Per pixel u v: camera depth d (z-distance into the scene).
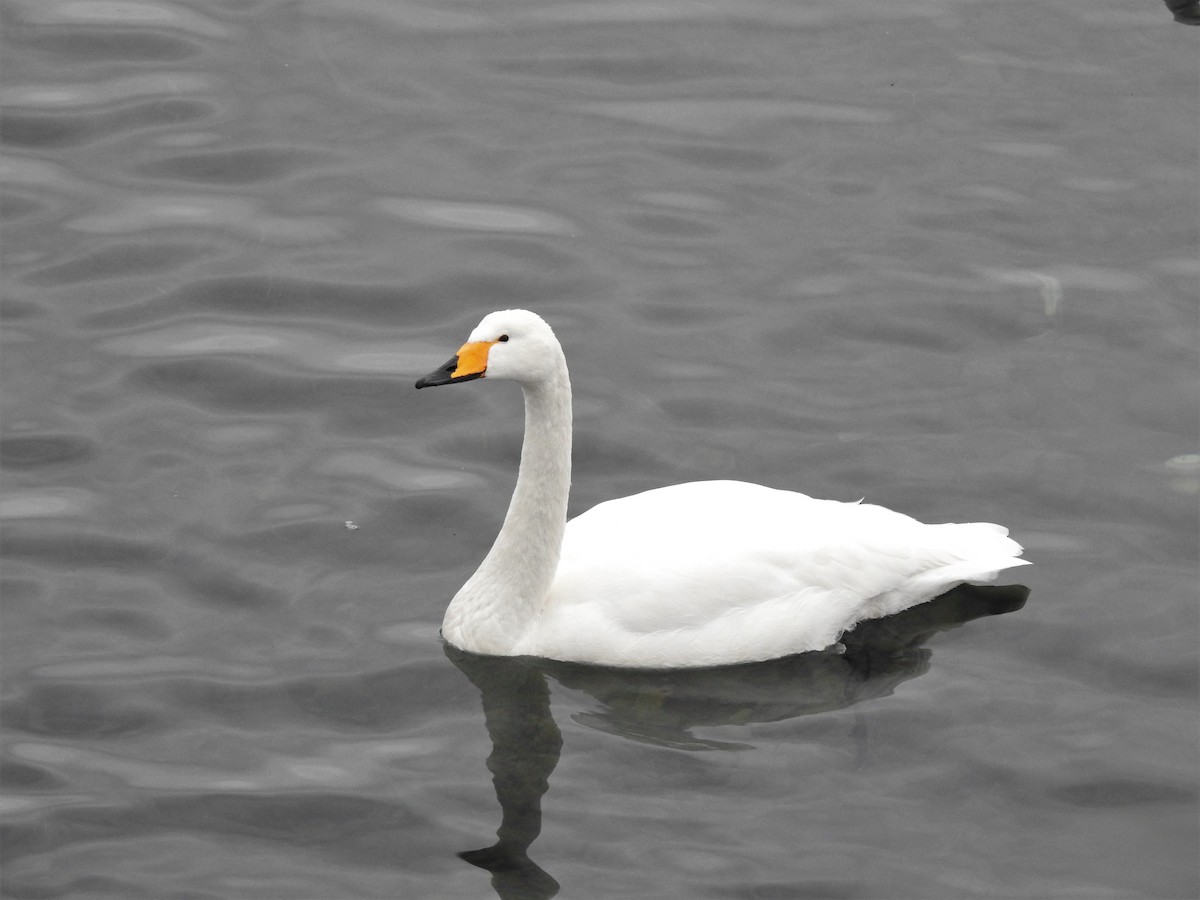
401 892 12.42
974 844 12.86
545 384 14.30
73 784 13.25
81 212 19.98
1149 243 19.86
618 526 15.19
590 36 23.22
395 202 20.36
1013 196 20.56
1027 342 18.53
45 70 22.09
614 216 20.28
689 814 13.16
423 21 23.36
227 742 13.74
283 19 23.27
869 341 18.58
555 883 12.50
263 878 12.50
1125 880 12.55
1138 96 22.12
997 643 14.96
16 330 18.28
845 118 21.81
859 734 14.01
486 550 15.94
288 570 15.57
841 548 15.01
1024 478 16.72
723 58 22.86
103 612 14.98
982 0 24.03
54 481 16.41
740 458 17.02
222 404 17.53
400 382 17.94
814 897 12.38
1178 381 17.92
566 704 14.41
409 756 13.71
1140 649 14.75
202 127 21.33
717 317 18.86
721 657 14.82
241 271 19.30
